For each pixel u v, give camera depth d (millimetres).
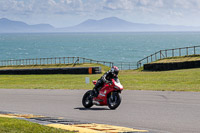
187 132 12875
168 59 68500
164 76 46094
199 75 42938
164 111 17844
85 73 65188
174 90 27250
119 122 15445
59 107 21031
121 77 48656
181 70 56062
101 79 19719
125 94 25797
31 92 30484
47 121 15797
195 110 17797
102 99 19703
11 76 67062
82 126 14320
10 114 18547
